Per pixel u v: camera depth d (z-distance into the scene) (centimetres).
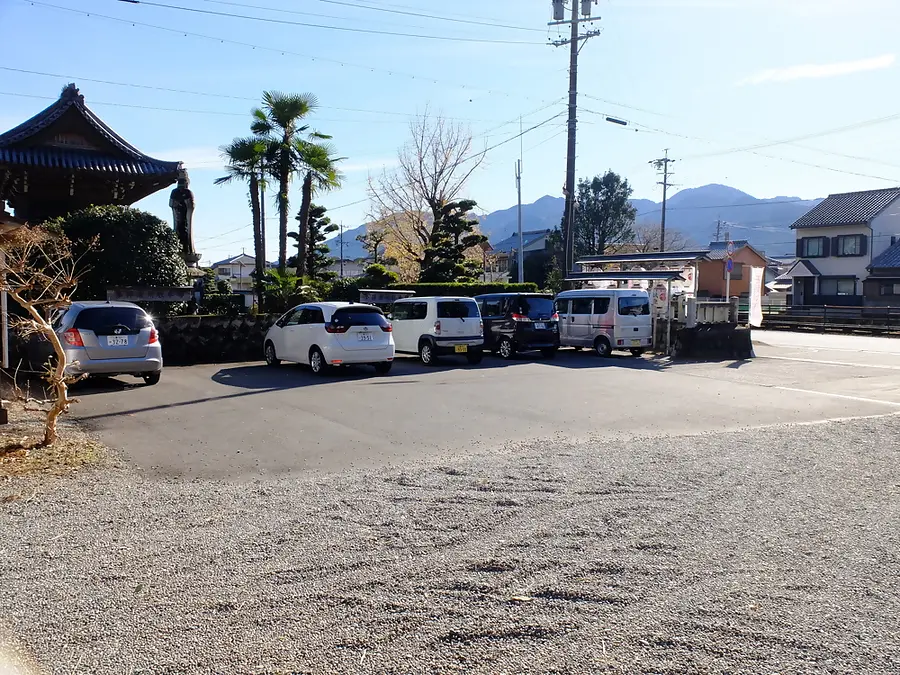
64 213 2331
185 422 902
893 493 565
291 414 965
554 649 317
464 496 559
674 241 7119
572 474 627
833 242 4591
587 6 2380
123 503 542
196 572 404
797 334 3067
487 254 5588
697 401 1098
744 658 308
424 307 1648
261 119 2139
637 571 404
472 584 386
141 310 1219
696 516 505
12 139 2036
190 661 308
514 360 1759
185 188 2233
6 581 392
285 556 429
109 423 890
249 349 1723
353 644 322
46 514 513
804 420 943
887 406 1054
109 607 359
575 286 2447
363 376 1390
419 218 3741
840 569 407
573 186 2447
